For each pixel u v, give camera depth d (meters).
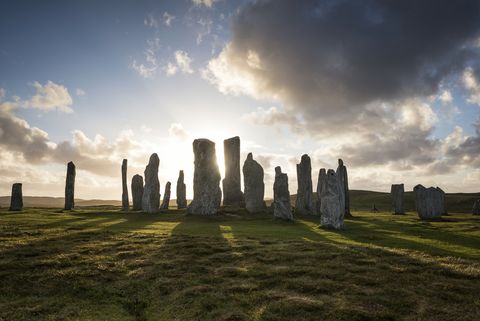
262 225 40.75
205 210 49.38
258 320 14.95
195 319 15.38
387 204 101.00
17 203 62.19
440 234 34.03
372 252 24.23
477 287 17.66
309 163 59.06
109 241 28.23
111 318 15.80
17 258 22.91
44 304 16.84
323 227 37.81
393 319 14.81
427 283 18.38
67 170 66.06
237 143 65.69
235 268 21.00
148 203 55.59
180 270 21.02
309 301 16.31
